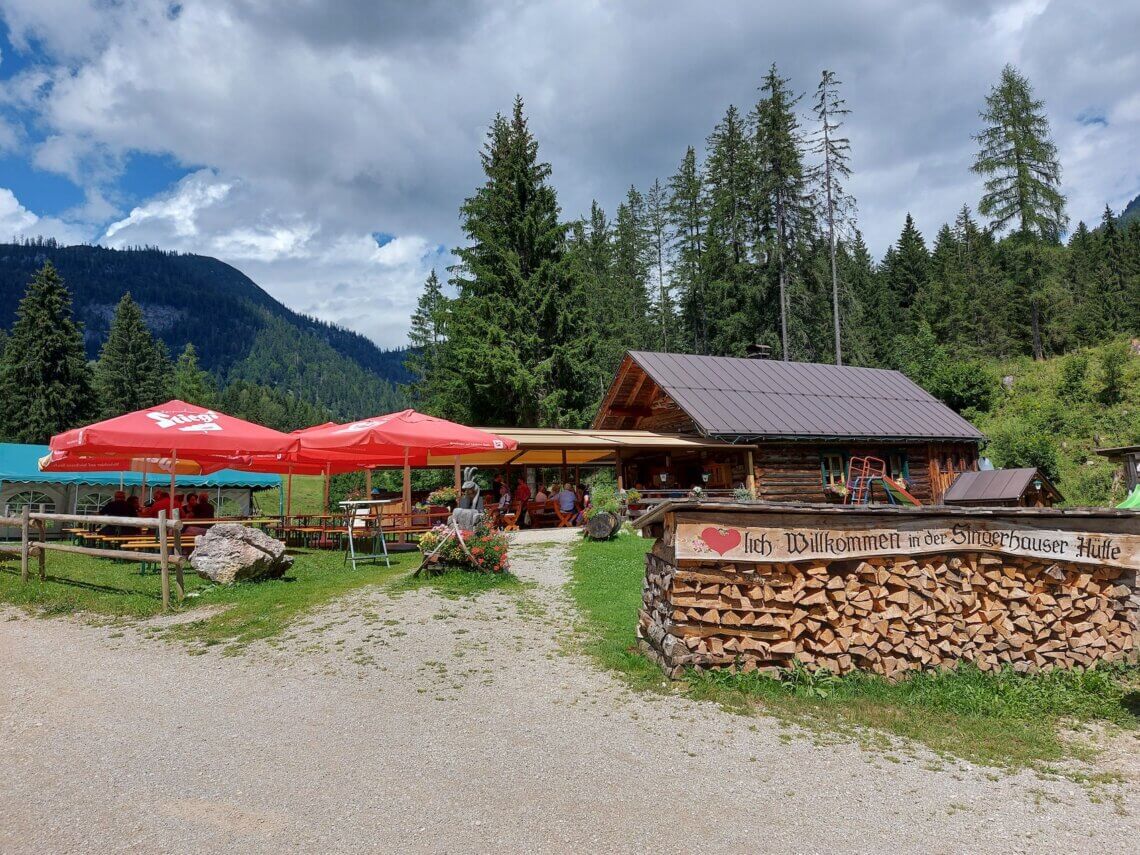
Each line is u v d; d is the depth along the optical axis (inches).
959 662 286.8
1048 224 1801.2
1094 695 272.1
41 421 1920.5
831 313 1642.5
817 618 275.6
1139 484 678.5
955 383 1684.3
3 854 147.2
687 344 2007.9
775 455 973.2
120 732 219.6
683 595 271.0
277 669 284.4
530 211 1416.1
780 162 1587.1
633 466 1141.1
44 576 483.8
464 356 1318.9
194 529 588.4
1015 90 1819.6
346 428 597.6
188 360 3041.3
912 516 287.7
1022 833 166.2
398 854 149.6
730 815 170.7
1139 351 1551.4
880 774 197.8
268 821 163.3
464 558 450.0
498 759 201.0
